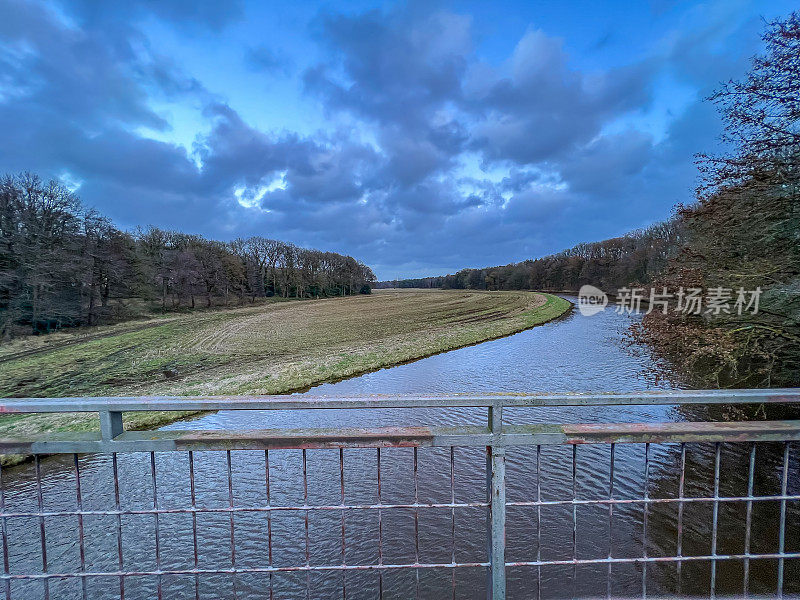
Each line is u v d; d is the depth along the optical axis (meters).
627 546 5.94
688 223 9.88
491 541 1.87
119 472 8.41
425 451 9.11
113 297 34.94
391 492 7.55
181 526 6.65
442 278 116.75
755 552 5.67
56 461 8.86
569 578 5.41
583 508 6.82
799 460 7.75
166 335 28.45
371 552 6.08
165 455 9.16
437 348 22.16
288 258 67.44
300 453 9.20
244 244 62.91
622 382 14.08
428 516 6.82
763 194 7.98
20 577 1.93
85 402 1.71
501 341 24.52
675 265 9.77
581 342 22.95
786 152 7.87
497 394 1.79
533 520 6.56
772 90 7.69
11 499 7.44
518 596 5.21
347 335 27.97
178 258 45.88
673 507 6.71
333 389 14.66
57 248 29.20
